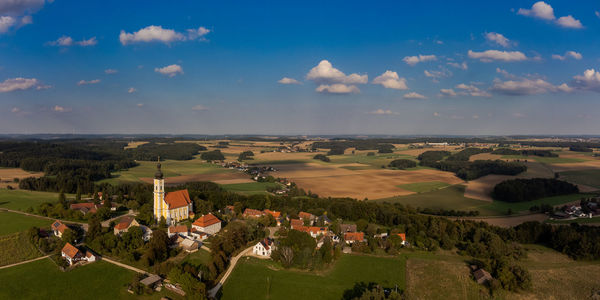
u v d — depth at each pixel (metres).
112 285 111.38
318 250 139.25
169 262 121.00
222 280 116.81
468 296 112.31
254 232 155.25
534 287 116.44
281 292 111.31
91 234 140.25
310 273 125.06
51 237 142.62
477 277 122.06
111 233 137.38
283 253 130.50
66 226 145.88
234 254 136.50
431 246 150.62
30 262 123.31
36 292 106.12
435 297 111.81
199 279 111.44
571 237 149.38
